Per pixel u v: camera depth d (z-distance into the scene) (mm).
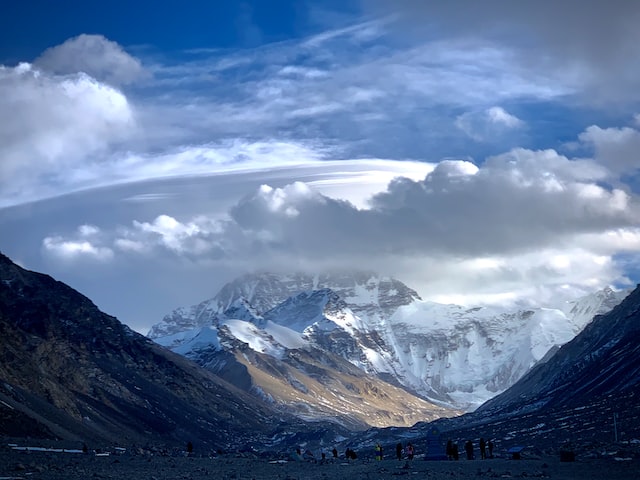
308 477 140875
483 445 187125
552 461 163000
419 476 136875
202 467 164750
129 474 143875
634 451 179500
